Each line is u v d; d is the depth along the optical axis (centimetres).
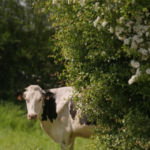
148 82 583
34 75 1980
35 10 1953
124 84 598
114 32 566
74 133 826
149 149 634
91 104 644
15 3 2000
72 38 627
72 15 617
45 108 843
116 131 648
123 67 611
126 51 552
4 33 1919
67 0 618
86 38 611
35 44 1983
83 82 642
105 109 645
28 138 1297
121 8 525
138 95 629
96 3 546
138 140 608
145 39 547
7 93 1894
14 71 1953
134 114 617
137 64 553
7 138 1264
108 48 591
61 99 838
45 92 842
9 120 1497
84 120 789
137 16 539
